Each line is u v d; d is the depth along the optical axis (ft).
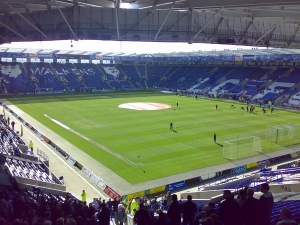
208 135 154.10
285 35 79.10
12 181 69.67
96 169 109.09
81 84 367.25
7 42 75.61
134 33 65.41
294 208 46.14
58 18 66.28
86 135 153.99
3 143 115.96
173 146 135.64
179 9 62.90
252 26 73.15
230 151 127.95
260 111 228.02
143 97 303.07
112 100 279.28
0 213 38.29
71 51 359.05
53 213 39.75
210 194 75.51
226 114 212.64
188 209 37.93
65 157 124.26
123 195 88.38
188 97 307.17
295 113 222.28
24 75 350.23
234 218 32.17
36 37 70.59
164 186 95.76
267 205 30.76
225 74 359.46
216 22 68.85
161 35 66.49
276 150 132.46
